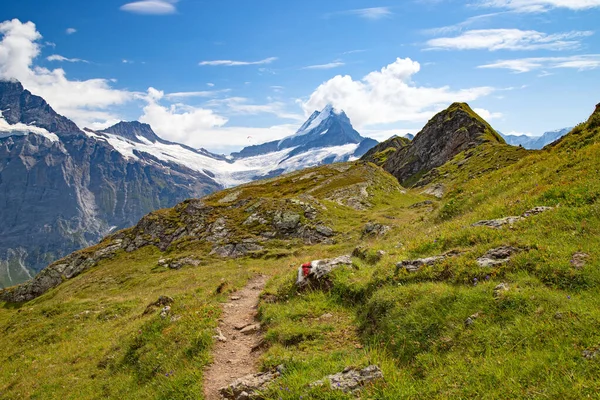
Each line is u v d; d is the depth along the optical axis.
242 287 24.81
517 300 10.38
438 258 14.71
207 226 65.50
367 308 13.97
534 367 8.09
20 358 27.16
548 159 25.16
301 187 90.94
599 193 15.66
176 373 13.65
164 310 20.47
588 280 10.56
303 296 17.61
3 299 64.06
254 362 13.35
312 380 10.32
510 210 18.30
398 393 8.78
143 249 65.12
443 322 11.00
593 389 6.95
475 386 8.27
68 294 52.97
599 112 27.05
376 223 45.25
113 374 17.66
